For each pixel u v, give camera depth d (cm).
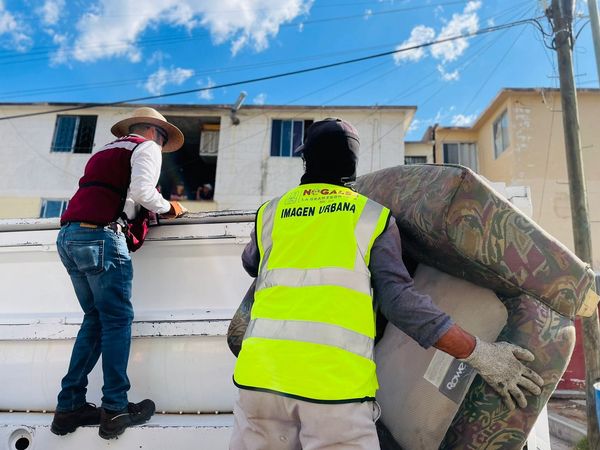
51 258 261
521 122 1723
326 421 123
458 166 156
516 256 148
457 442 148
